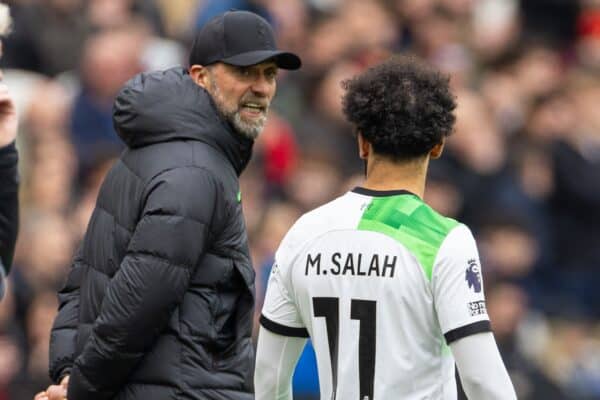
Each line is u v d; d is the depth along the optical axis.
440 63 47.88
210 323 20.02
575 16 53.72
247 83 20.52
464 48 49.91
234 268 20.25
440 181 41.47
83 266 20.73
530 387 38.03
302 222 19.39
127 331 19.39
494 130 45.69
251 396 20.52
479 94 46.84
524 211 43.44
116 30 41.69
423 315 18.45
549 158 46.22
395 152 18.95
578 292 45.09
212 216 19.86
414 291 18.44
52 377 20.84
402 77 18.94
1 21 21.00
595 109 48.03
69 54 43.00
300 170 39.34
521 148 46.12
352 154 41.34
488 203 42.75
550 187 46.06
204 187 19.80
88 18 43.44
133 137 20.33
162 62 43.62
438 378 18.56
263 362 19.66
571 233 45.78
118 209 20.23
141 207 19.92
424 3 49.19
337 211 19.14
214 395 19.95
